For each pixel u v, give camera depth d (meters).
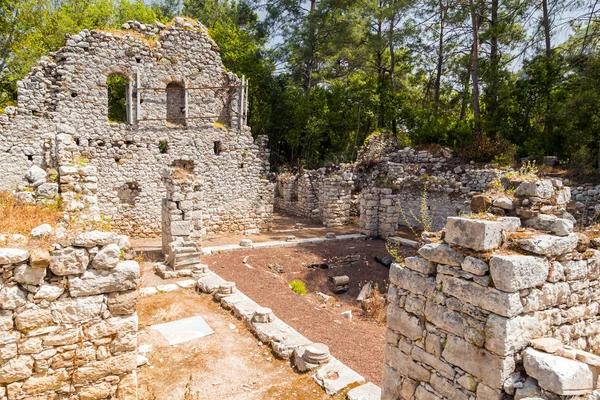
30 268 4.41
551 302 4.34
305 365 7.23
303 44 35.47
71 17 29.28
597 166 20.20
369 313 11.23
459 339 4.45
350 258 16.12
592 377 3.76
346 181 22.44
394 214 19.03
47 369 4.60
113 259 4.82
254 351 7.96
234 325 9.05
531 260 4.08
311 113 34.66
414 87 39.62
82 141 17.02
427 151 26.70
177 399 6.35
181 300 10.38
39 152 16.67
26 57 26.73
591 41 22.33
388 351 5.53
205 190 19.47
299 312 10.31
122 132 17.70
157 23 18.36
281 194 30.33
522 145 24.17
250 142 20.52
